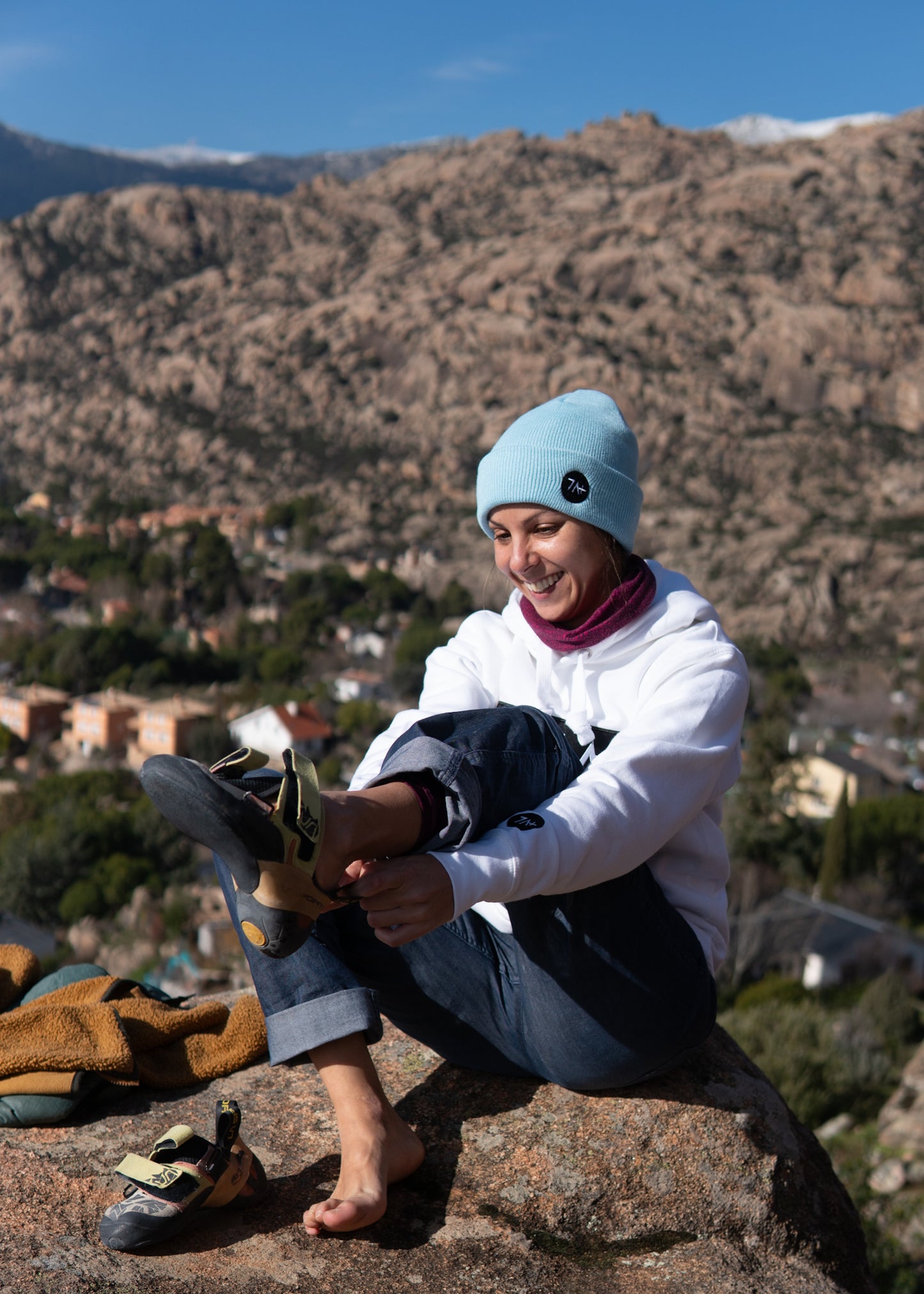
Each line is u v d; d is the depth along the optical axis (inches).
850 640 4183.1
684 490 5290.4
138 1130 85.6
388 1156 75.2
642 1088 89.9
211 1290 66.1
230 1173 71.0
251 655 3777.1
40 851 1665.8
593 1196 80.6
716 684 74.1
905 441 5285.4
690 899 79.1
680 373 5797.2
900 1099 641.0
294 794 57.2
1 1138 83.2
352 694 3469.5
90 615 4392.2
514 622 83.7
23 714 3093.0
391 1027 102.8
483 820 66.3
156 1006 100.3
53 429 7140.8
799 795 1696.6
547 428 75.0
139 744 2938.0
